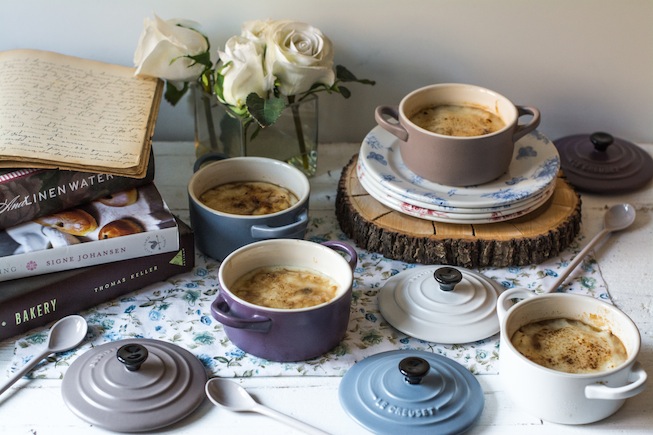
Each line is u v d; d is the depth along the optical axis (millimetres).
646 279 1018
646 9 1181
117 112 1044
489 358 894
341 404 828
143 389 816
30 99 1027
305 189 1019
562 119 1277
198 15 1170
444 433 788
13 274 899
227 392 841
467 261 1012
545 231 1021
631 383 785
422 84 1239
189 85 1175
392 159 1094
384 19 1180
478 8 1176
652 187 1188
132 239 935
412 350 890
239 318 837
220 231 979
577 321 864
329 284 908
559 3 1176
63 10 1152
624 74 1235
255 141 1111
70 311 934
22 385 847
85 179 956
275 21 1087
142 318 937
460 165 1007
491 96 1073
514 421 819
